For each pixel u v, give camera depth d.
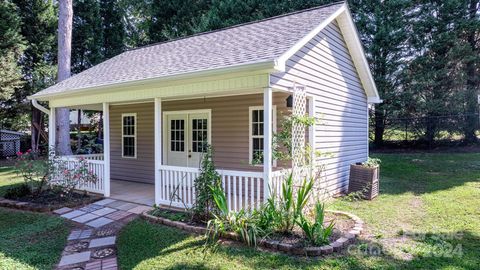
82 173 7.01
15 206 6.38
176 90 5.76
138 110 9.55
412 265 3.52
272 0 15.47
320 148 6.67
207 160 5.08
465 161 11.80
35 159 7.58
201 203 4.87
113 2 21.17
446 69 14.36
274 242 3.99
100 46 20.28
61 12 10.34
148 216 5.28
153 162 9.20
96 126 22.97
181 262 3.69
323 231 4.05
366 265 3.53
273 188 4.85
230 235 4.29
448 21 14.45
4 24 14.27
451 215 5.48
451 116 14.62
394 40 14.83
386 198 6.93
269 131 4.75
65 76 10.30
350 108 8.64
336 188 7.52
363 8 15.59
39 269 3.70
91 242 4.54
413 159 12.87
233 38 6.92
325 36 6.98
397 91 15.44
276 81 4.94
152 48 9.76
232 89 5.05
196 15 18.59
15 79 14.34
